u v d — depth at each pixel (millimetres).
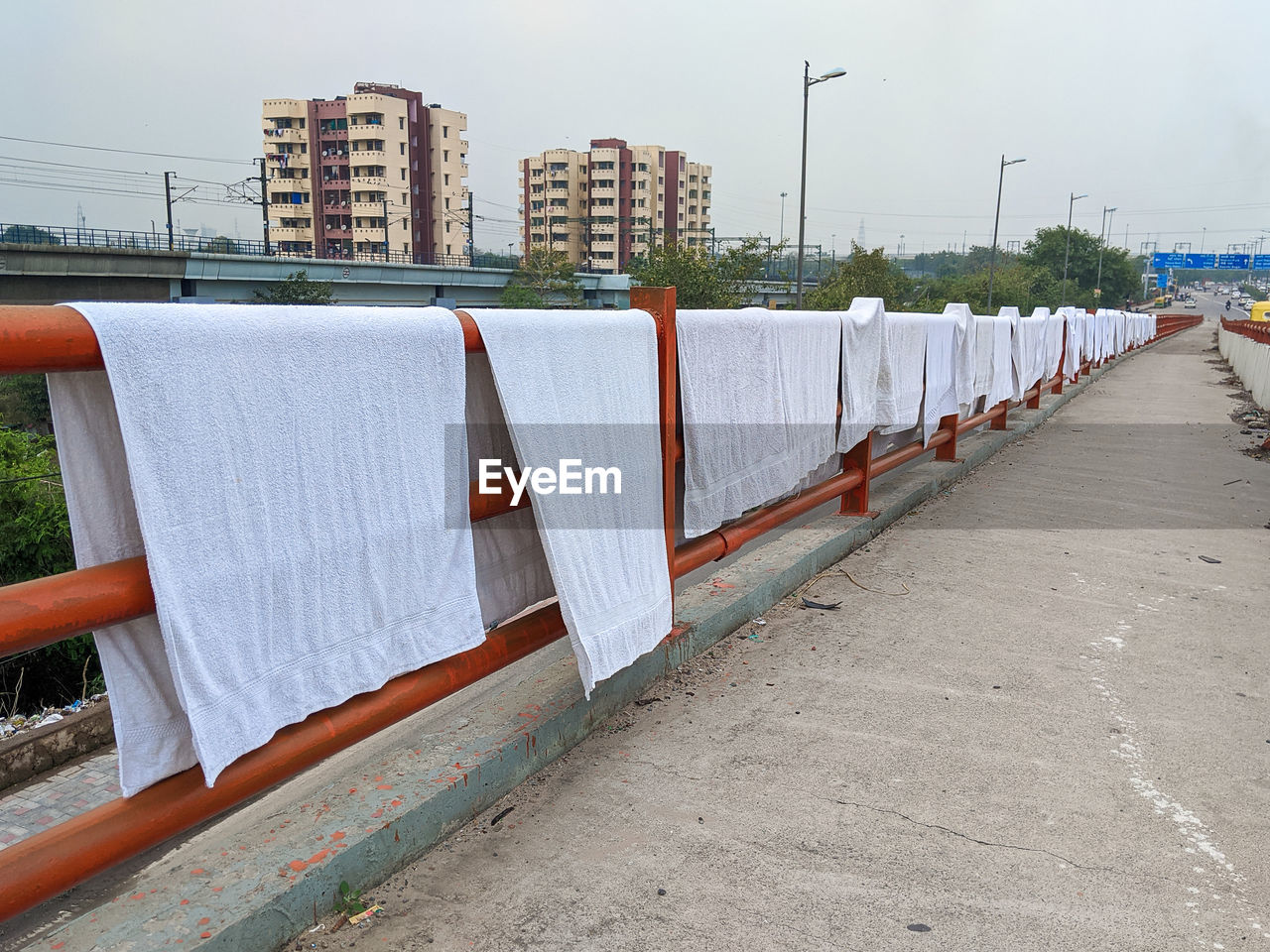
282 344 2039
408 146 92875
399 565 2422
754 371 4297
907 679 4020
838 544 5926
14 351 1562
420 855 2654
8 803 4848
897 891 2514
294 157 91812
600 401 3143
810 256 91562
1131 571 5801
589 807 2941
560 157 119750
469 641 2705
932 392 7664
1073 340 18047
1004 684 3980
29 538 6434
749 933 2332
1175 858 2688
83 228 38000
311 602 2172
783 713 3660
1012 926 2369
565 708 3301
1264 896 2510
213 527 1912
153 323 1772
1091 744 3420
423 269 52531
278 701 2104
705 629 4332
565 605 2951
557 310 2998
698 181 132125
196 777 2031
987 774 3182
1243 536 6785
